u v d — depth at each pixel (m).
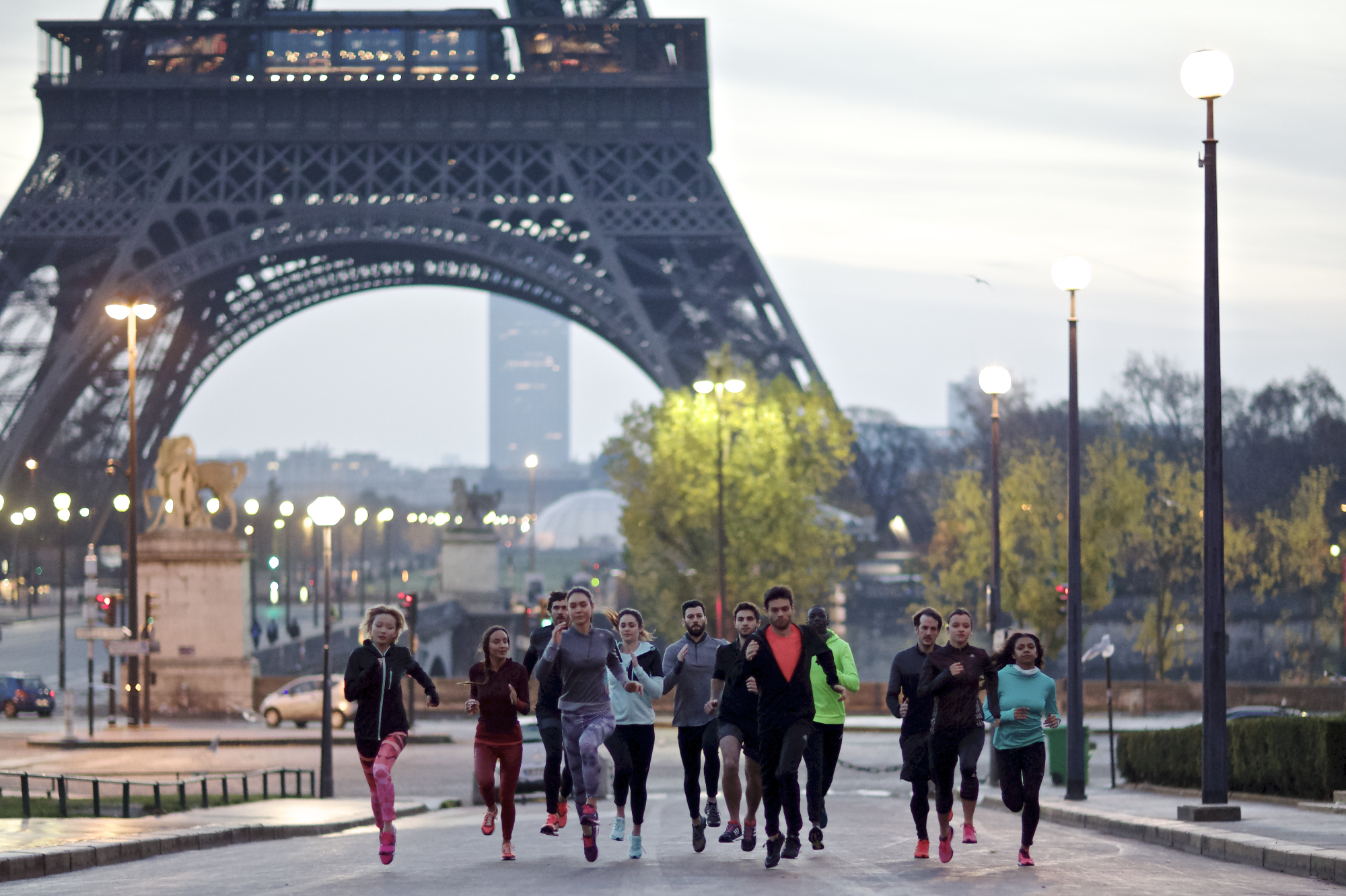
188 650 71.19
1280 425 168.38
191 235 132.75
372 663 18.58
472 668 19.33
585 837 18.17
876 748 57.56
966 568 93.75
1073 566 33.88
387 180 130.00
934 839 22.14
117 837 22.08
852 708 71.56
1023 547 95.88
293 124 127.19
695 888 15.36
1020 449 112.44
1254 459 162.75
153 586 71.31
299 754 54.69
